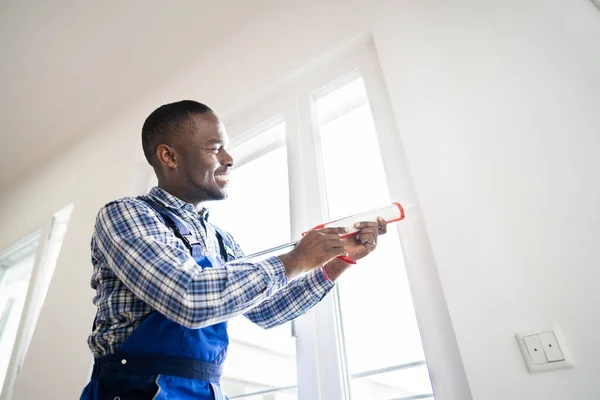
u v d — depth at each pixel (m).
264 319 1.04
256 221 1.67
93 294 1.85
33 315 2.29
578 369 0.74
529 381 0.77
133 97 2.56
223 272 0.71
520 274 0.87
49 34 2.21
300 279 1.05
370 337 1.17
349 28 1.62
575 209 0.86
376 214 0.99
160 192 1.00
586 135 0.92
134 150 2.25
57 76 2.44
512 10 1.20
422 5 1.43
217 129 1.12
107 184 2.27
